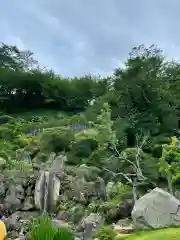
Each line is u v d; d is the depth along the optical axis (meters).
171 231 18.47
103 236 19.03
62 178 33.38
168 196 21.89
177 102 41.38
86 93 76.56
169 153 26.72
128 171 31.98
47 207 31.16
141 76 41.09
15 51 99.38
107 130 35.78
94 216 24.42
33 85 80.69
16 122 60.25
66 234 11.26
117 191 29.97
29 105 82.00
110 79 62.31
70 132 42.09
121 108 40.53
